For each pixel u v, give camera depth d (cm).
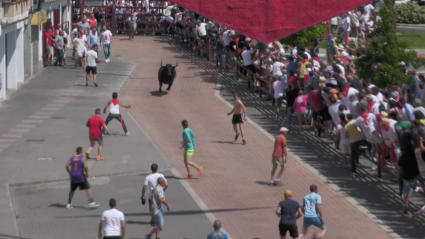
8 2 10319
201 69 13675
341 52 11450
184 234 5488
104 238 4866
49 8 13650
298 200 6406
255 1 2294
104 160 7488
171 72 11444
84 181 5981
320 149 8088
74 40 13438
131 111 10250
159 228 5275
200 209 6119
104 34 14138
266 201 6419
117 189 6606
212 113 10169
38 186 6612
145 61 14562
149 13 18150
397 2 18050
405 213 6003
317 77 8394
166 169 7338
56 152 7712
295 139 8538
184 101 11006
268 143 8494
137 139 8475
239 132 9025
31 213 5891
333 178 7056
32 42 12394
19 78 11581
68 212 5941
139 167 7288
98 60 14350
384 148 6762
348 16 13625
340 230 5666
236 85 12094
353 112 7325
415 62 8312
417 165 5850
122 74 12938
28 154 7588
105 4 17788
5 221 5600
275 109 10175
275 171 7350
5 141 8119
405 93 8662
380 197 6462
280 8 2284
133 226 5631
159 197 5247
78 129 8812
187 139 6944
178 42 17125
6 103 10256
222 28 13362
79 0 17112
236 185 6881
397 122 6166
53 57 13962
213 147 8331
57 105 10219
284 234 5106
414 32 16275
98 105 10344
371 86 7900
